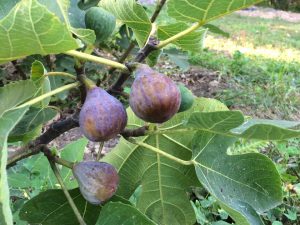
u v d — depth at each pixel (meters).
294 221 0.66
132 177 0.31
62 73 0.23
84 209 0.26
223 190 0.26
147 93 0.20
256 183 0.27
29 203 0.26
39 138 0.24
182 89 0.24
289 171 0.79
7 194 0.15
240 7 0.21
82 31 0.20
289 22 3.19
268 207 0.27
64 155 0.40
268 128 0.20
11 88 0.21
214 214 0.63
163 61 1.51
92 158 0.81
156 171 0.30
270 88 1.21
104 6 0.25
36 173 0.47
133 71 0.22
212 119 0.21
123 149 0.30
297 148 0.85
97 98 0.20
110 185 0.22
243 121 0.21
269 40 2.20
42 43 0.17
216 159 0.26
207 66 1.47
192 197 0.66
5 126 0.18
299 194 0.67
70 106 0.94
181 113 0.28
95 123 0.20
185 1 0.21
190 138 0.29
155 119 0.21
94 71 0.82
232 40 2.12
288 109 1.12
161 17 1.96
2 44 0.17
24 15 0.16
